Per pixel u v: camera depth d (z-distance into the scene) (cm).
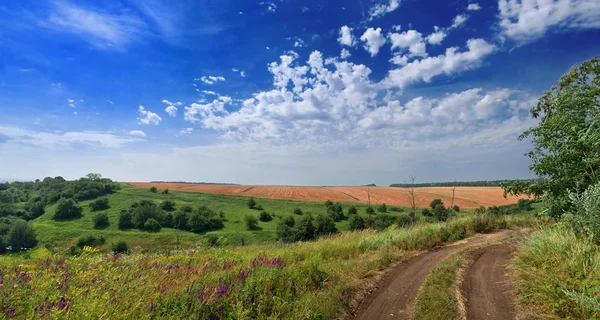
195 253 1005
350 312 530
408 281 692
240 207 7631
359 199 8144
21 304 407
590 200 589
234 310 437
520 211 1997
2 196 7244
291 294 527
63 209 6375
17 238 4488
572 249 547
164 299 446
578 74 764
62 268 568
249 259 769
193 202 8069
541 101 821
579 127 683
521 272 618
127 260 731
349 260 835
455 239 1263
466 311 495
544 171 750
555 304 449
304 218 5209
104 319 353
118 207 7262
